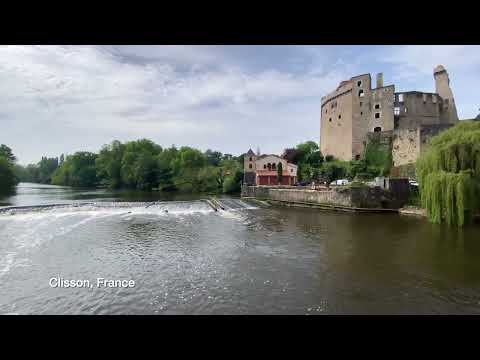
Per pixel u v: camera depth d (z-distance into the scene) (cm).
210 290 1090
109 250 1623
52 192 6256
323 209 3531
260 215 3020
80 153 10112
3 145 7294
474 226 2238
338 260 1449
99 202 3728
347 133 5838
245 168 6388
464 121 2625
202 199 4519
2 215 2638
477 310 941
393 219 2717
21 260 1430
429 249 1636
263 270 1305
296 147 7312
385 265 1369
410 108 5397
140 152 9025
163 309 941
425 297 1031
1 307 957
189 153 8350
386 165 4909
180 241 1844
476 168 2256
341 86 6112
